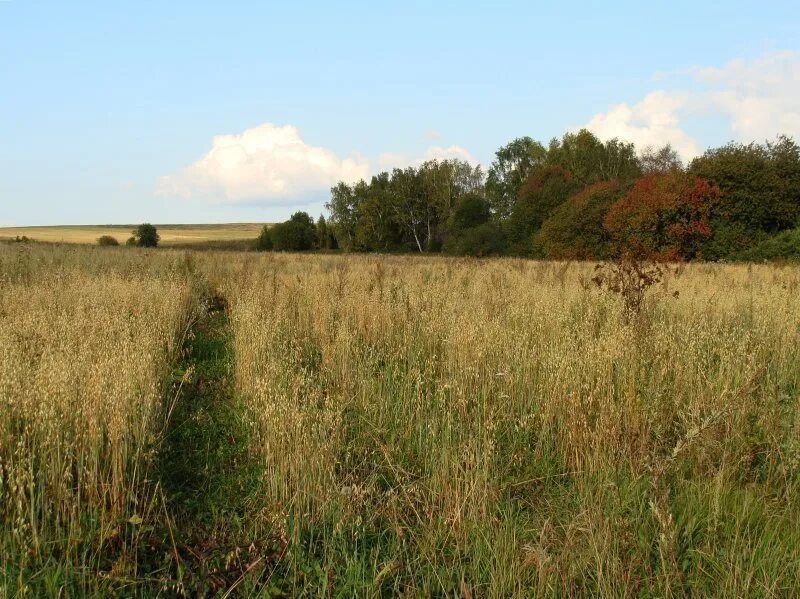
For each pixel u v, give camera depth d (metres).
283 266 21.94
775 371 6.94
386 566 3.64
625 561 3.75
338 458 5.19
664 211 36.09
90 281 12.16
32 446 4.61
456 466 4.70
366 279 14.67
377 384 7.00
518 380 6.48
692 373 6.18
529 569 3.72
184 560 3.82
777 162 36.50
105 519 4.17
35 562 3.70
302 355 8.53
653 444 5.16
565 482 4.98
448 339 7.80
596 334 8.70
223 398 7.27
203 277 17.12
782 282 13.30
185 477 5.16
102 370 5.55
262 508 4.52
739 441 5.21
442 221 72.19
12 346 6.18
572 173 61.56
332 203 76.62
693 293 10.82
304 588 3.51
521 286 12.26
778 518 4.24
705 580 3.67
